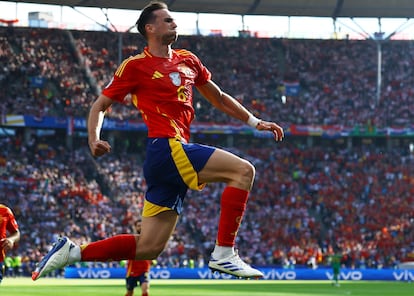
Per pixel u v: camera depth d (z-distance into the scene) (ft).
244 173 35.68
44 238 230.07
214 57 306.96
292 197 267.39
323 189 271.69
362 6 279.69
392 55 313.53
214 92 40.42
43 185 249.14
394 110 294.87
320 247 252.01
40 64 282.56
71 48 291.38
